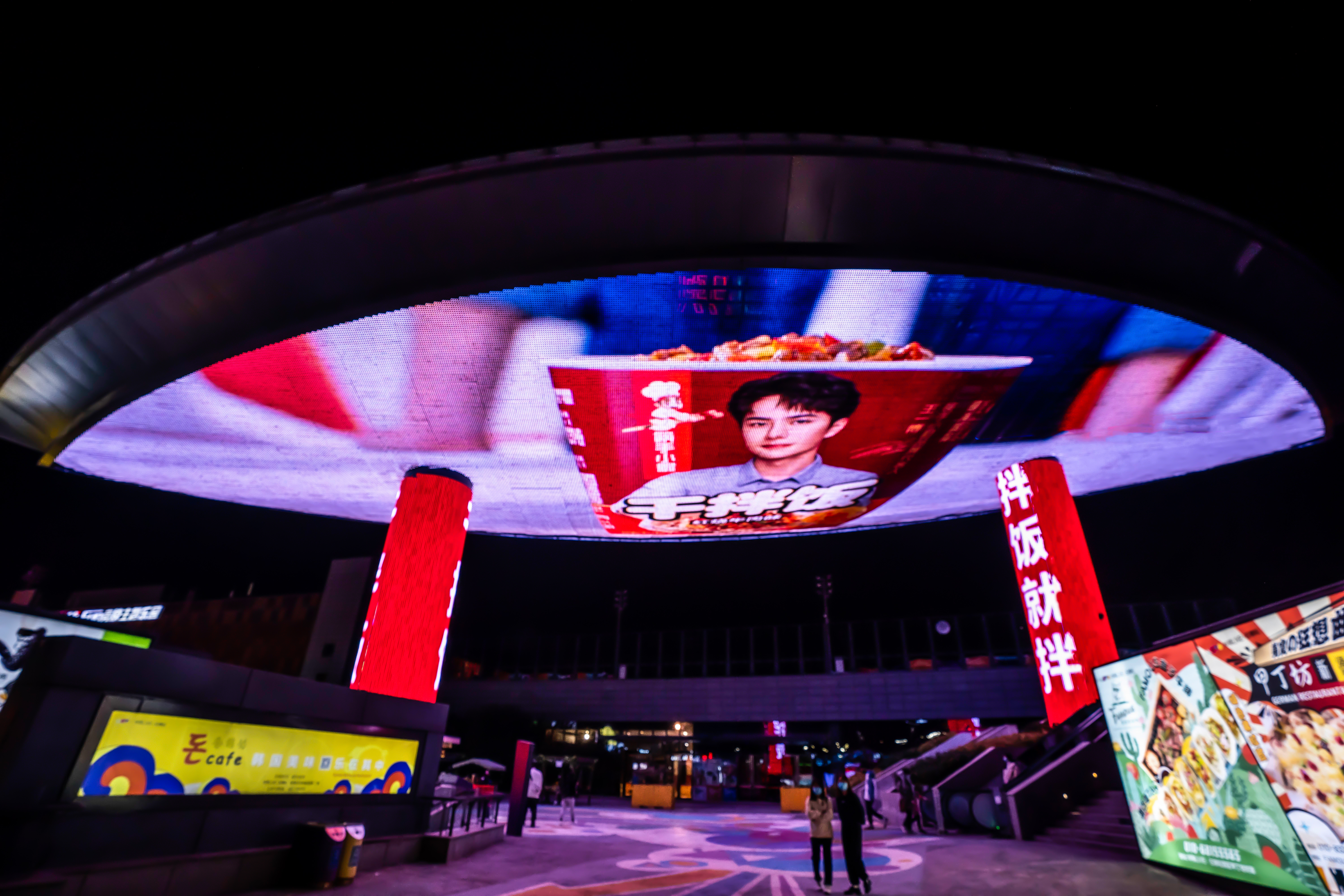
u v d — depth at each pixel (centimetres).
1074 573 2211
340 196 1394
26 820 652
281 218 1404
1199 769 910
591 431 2197
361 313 1498
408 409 2048
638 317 1664
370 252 1442
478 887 982
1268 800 784
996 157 1351
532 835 1772
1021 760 1869
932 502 2955
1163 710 988
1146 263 1461
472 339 1728
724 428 2184
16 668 1234
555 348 1769
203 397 1920
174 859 764
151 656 785
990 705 4784
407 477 1995
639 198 1395
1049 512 2320
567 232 1422
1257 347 1595
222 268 1453
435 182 1371
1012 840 1473
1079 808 1486
